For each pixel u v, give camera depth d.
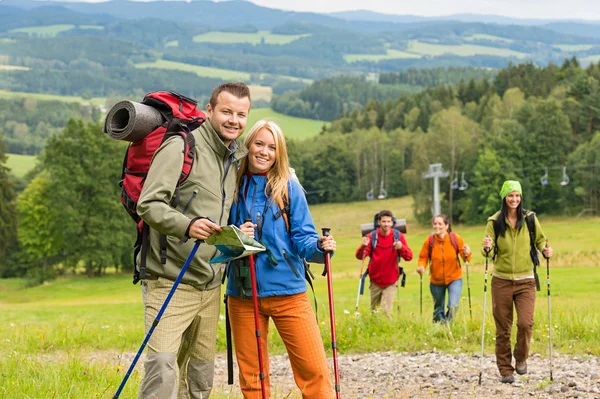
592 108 113.25
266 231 5.50
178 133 5.21
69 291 60.66
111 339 13.01
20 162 180.50
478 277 36.50
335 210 122.81
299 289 5.55
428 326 12.09
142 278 5.30
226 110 5.30
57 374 7.72
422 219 107.75
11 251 83.31
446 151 107.56
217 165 5.33
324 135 141.12
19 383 7.25
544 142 103.06
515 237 8.96
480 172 102.88
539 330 11.55
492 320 12.40
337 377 5.46
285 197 5.53
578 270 37.97
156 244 5.26
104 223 70.06
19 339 12.55
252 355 5.61
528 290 9.01
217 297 5.56
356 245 88.50
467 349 11.06
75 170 69.44
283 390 8.52
